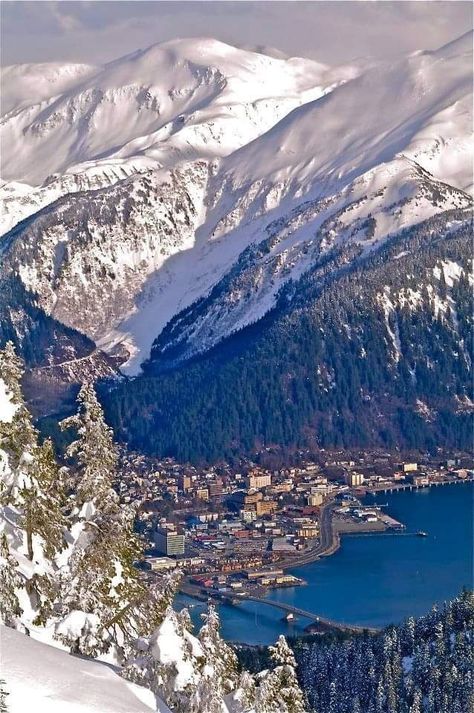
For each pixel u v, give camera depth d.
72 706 43.31
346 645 198.25
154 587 61.09
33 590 61.41
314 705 177.62
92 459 66.12
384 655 188.00
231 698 52.44
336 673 186.00
